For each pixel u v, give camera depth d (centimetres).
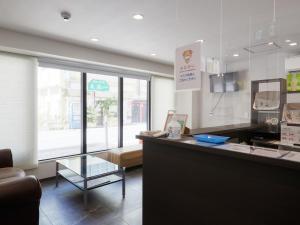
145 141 171
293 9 234
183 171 145
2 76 317
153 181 167
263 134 262
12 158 301
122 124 485
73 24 279
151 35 321
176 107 579
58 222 232
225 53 374
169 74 532
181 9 235
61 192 313
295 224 96
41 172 360
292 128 171
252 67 385
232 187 119
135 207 268
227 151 116
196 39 334
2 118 318
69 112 414
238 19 261
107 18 260
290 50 331
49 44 336
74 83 416
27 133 341
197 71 163
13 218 173
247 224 113
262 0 214
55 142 402
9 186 169
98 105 448
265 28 291
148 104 531
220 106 492
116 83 477
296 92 217
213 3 222
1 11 242
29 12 245
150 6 229
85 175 276
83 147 424
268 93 261
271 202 104
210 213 130
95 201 283
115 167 312
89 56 384
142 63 469
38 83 356
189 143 138
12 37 300
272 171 103
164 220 158
